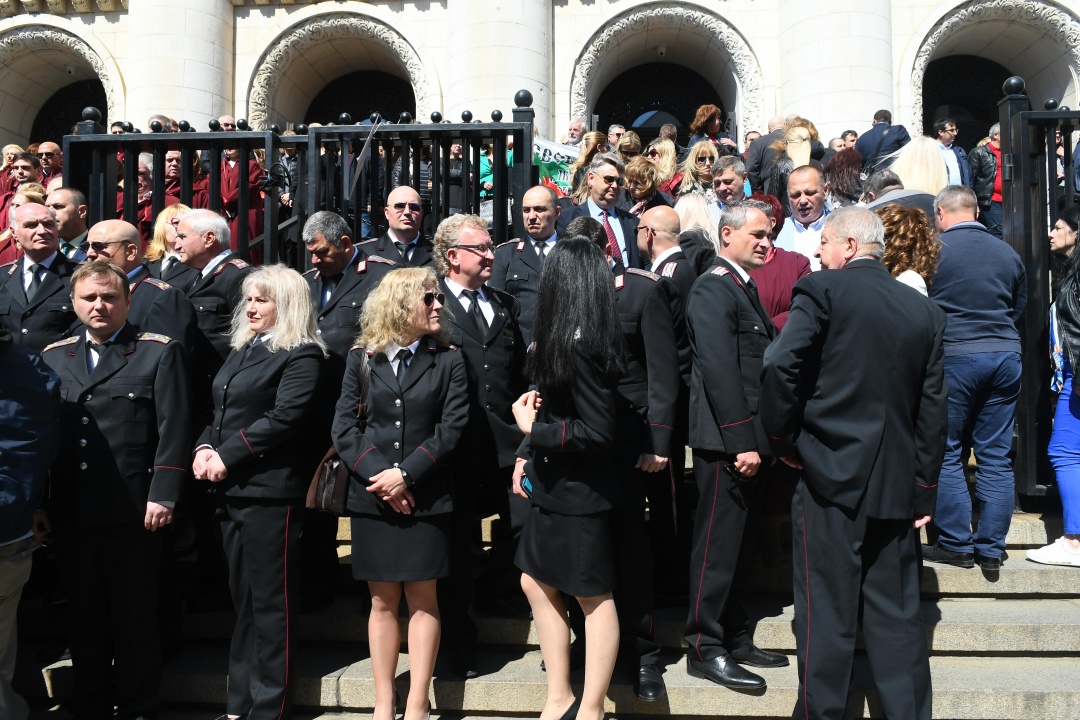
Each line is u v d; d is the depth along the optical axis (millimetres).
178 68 11898
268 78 12742
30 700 4094
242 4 12734
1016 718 3662
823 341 3441
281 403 3771
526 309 4801
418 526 3604
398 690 3863
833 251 3650
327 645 4301
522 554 3578
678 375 3828
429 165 6039
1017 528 4695
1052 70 12391
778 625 4090
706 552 3756
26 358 3459
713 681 3736
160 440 3783
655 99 13914
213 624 4391
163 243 5004
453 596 3930
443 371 3742
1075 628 3990
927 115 13445
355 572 3639
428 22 12586
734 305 3762
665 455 3691
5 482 3307
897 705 3273
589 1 12219
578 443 3316
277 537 3779
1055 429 4457
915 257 4121
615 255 5340
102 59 12961
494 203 5246
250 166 6297
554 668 3516
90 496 3707
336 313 4602
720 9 12148
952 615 4141
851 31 10945
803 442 3451
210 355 4512
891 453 3352
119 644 3766
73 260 4820
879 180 5492
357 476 3654
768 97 12000
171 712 3955
